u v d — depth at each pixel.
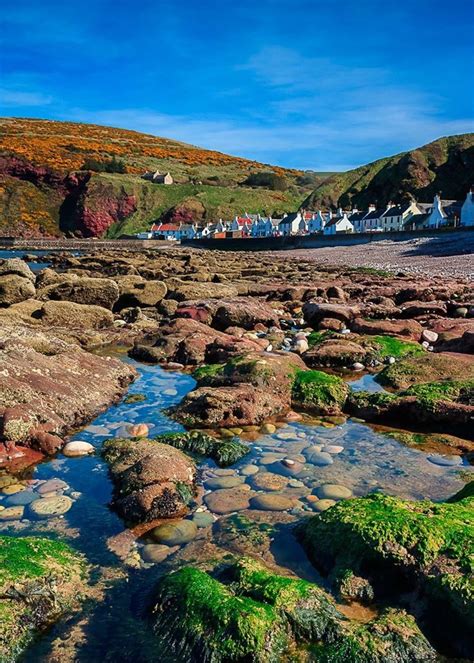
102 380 11.16
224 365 11.93
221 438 8.78
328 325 17.70
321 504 6.41
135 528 5.91
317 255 70.62
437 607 4.31
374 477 7.25
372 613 4.46
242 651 3.99
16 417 8.17
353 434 8.97
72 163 174.62
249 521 6.02
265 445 8.47
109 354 15.21
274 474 7.32
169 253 77.25
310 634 4.18
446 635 4.17
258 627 4.07
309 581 4.88
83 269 44.03
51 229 154.38
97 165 179.25
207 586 4.52
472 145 146.62
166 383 12.09
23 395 8.99
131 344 16.38
